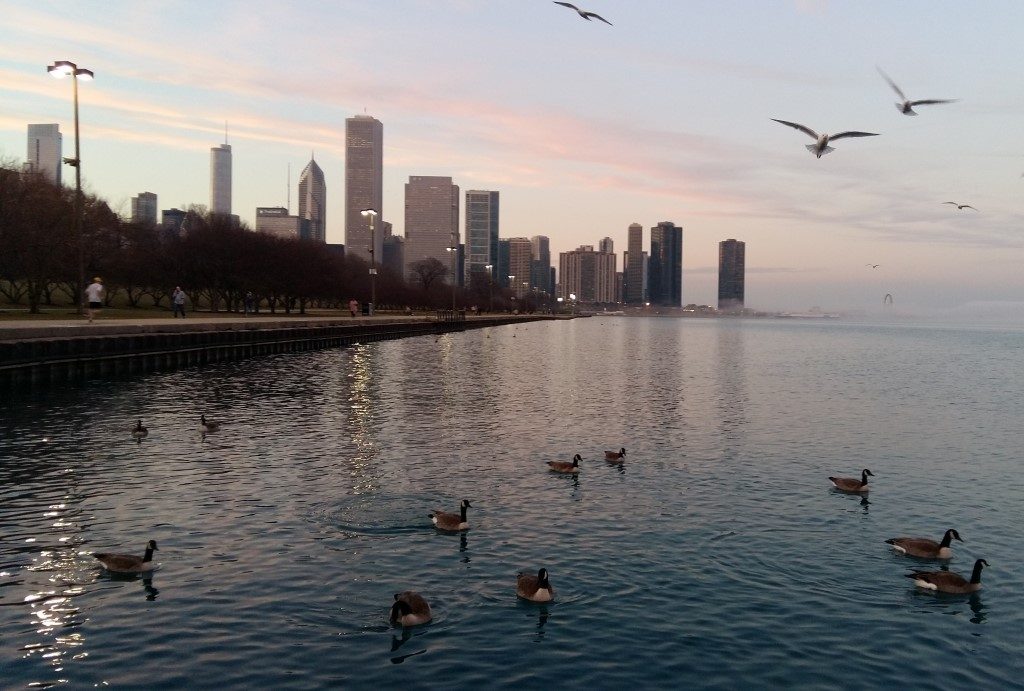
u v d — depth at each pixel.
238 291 122.75
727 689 13.62
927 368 97.00
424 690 13.28
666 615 16.61
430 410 45.97
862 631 16.14
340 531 21.67
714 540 21.83
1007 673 14.49
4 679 13.30
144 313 102.25
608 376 73.56
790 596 17.89
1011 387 71.44
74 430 36.34
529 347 119.56
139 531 21.28
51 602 16.45
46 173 109.50
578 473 29.91
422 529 22.05
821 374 83.94
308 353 90.62
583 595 17.53
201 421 38.75
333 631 15.39
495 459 32.09
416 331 143.38
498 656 14.55
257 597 16.92
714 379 74.12
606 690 13.47
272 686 13.29
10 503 23.84
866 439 40.28
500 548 20.55
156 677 13.50
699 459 33.50
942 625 16.53
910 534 23.20
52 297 114.25
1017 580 19.38
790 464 32.97
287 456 31.47
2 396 47.00
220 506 23.86
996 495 28.42
